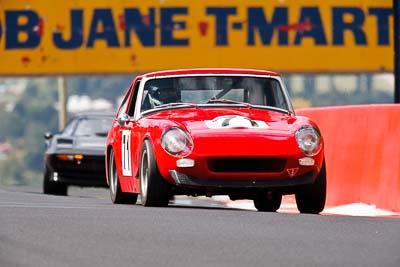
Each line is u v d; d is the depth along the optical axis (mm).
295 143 37625
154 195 38000
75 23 96750
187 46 96062
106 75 97062
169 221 30391
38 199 48969
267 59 96000
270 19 95938
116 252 24562
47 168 66000
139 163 39562
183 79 41094
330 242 26359
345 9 96062
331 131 49406
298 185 37688
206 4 95938
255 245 25719
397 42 66688
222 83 40969
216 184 37281
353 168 46719
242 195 38438
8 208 34875
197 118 38656
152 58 96125
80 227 28734
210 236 27203
